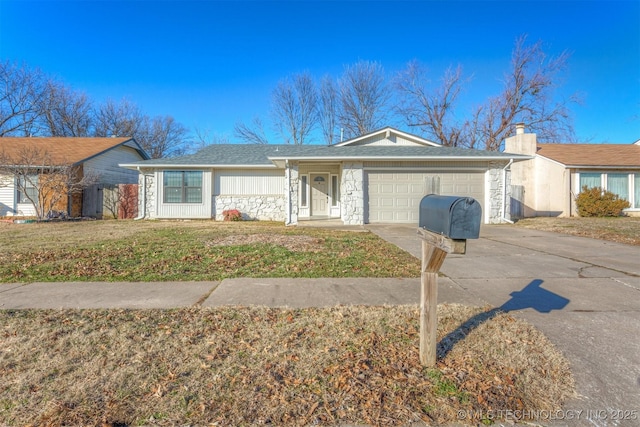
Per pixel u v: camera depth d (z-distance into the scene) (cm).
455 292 438
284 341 293
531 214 1736
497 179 1249
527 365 254
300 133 2922
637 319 344
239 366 253
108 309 370
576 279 500
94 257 624
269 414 203
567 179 1587
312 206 1590
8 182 1505
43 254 645
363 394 221
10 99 2555
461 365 254
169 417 199
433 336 254
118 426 192
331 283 477
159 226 1152
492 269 562
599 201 1499
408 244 791
